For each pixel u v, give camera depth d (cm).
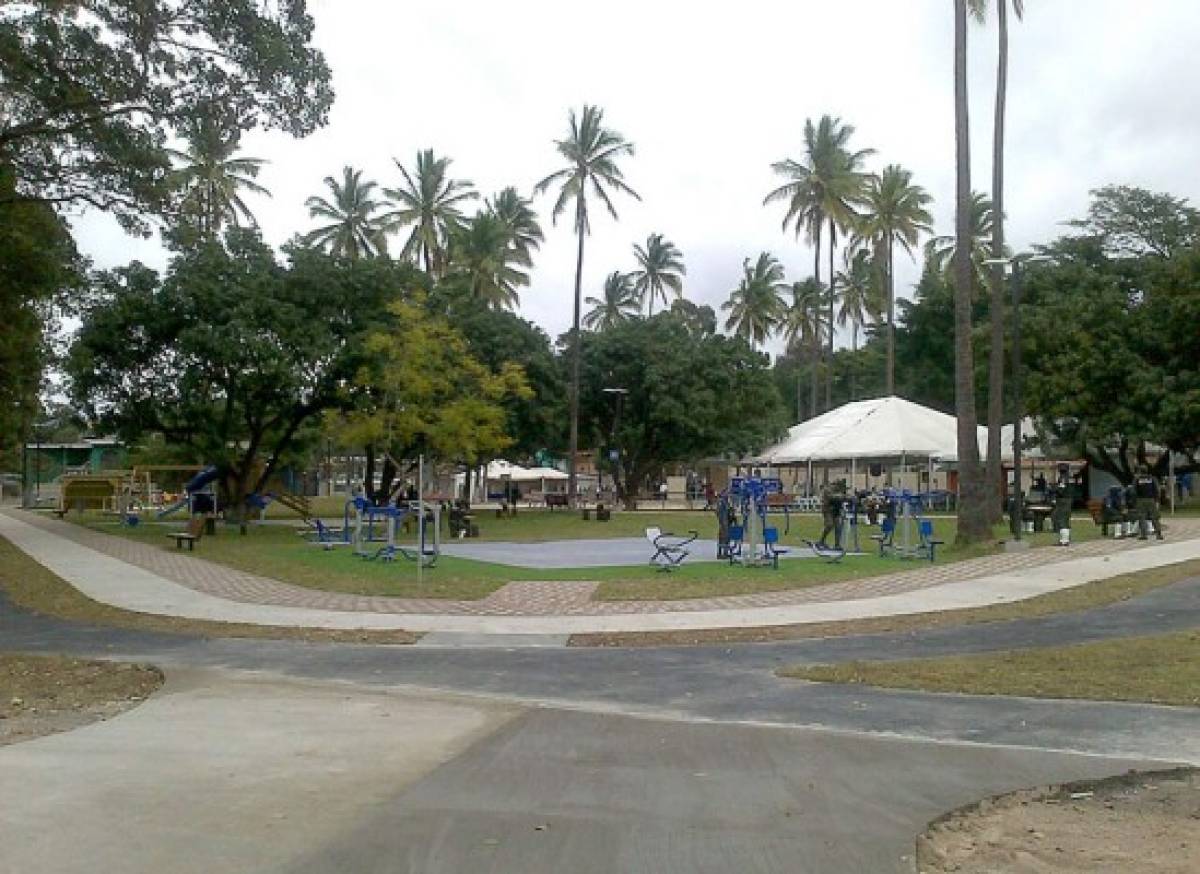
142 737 859
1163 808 689
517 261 6450
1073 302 4416
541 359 5247
